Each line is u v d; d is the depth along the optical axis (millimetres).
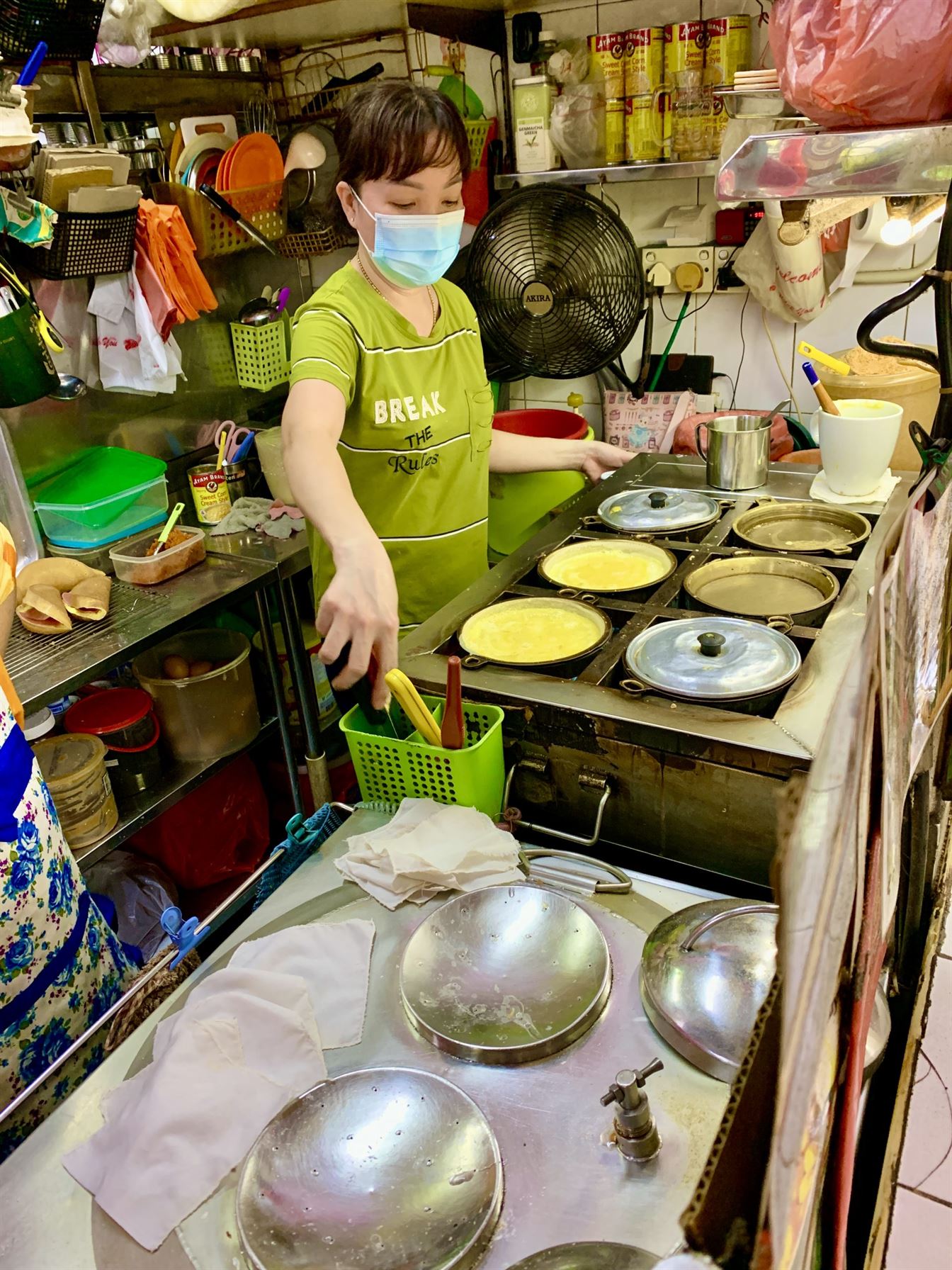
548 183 2471
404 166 1446
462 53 2605
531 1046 792
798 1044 281
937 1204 1050
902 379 1980
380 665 1173
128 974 1483
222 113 2686
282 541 2336
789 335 2516
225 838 2391
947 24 678
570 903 935
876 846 402
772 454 2398
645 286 2510
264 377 2727
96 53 2369
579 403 2672
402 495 1729
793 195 776
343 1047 836
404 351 1636
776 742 1033
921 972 1074
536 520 2225
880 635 349
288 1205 680
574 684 1210
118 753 2086
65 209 1985
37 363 1942
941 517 535
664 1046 798
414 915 979
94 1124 793
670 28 2242
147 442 2590
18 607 1956
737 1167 326
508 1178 703
